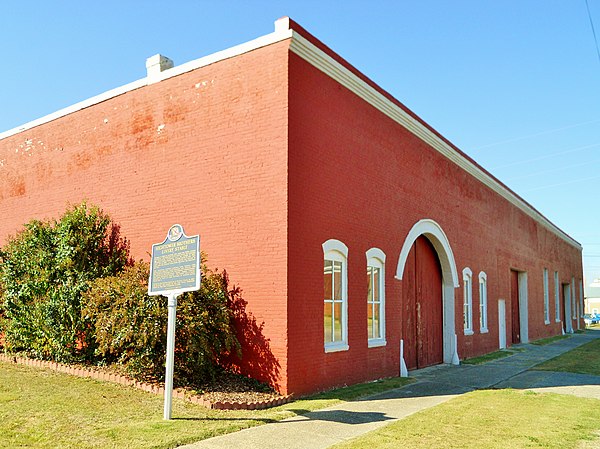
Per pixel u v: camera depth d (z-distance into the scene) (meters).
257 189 11.23
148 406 9.17
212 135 12.12
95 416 8.43
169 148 12.91
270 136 11.19
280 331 10.55
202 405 9.32
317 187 11.76
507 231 27.06
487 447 7.77
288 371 10.43
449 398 11.60
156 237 12.86
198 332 10.38
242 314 11.06
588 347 25.77
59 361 12.30
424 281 17.98
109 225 13.90
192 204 12.25
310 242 11.38
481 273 22.55
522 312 29.97
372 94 14.09
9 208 17.28
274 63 11.34
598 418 9.78
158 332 10.28
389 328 14.54
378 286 14.34
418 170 17.00
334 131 12.53
